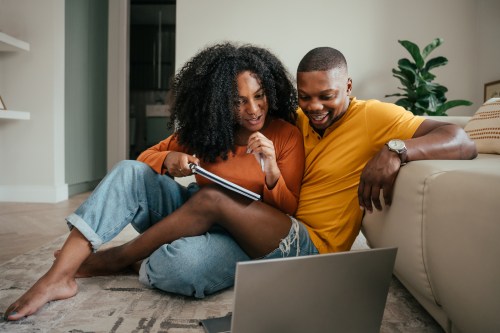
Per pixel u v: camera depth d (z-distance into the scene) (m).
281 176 1.05
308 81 1.02
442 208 0.75
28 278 1.26
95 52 4.02
